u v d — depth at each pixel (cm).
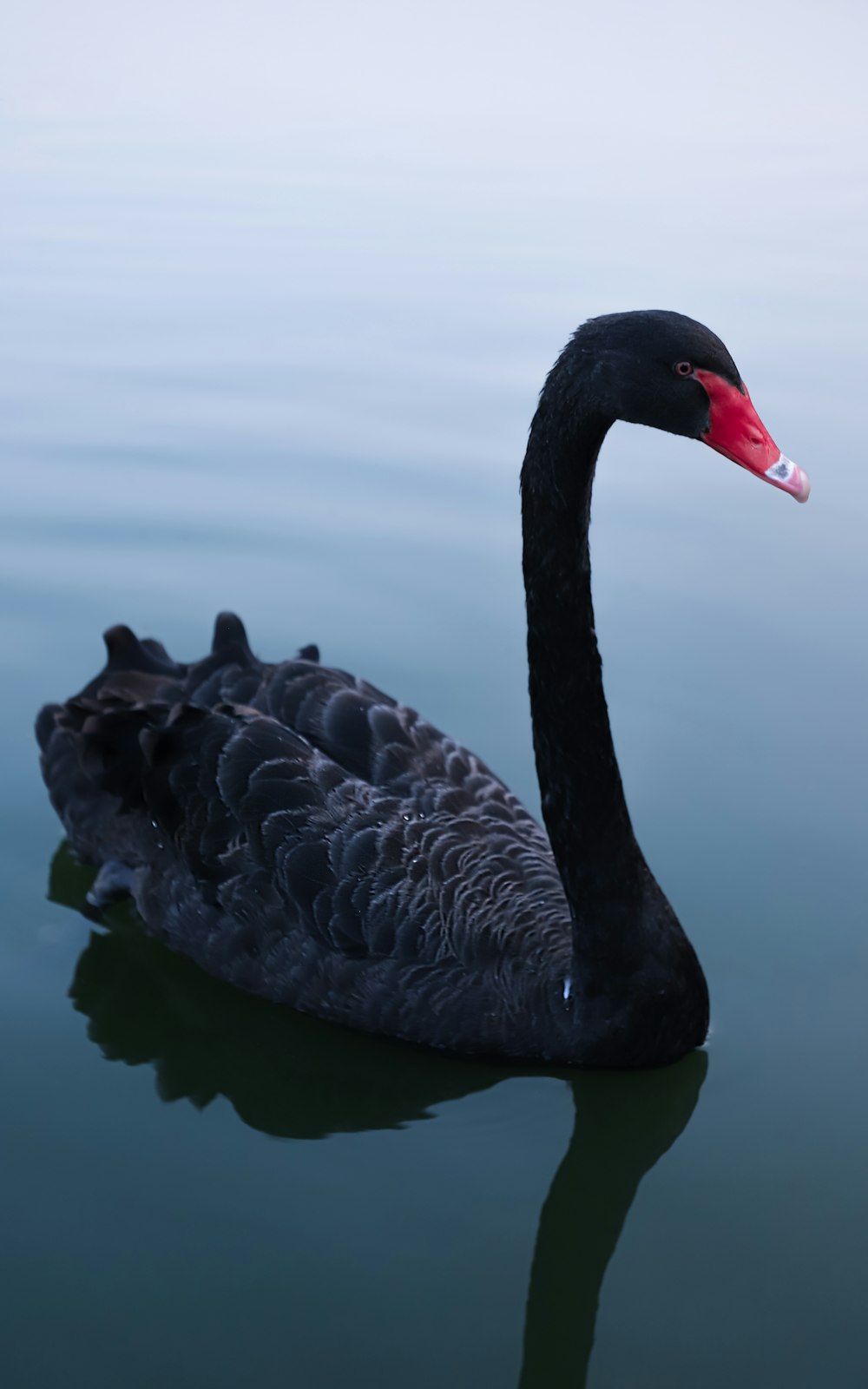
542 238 377
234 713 204
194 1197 185
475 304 332
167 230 384
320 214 398
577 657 185
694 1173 187
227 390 296
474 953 193
